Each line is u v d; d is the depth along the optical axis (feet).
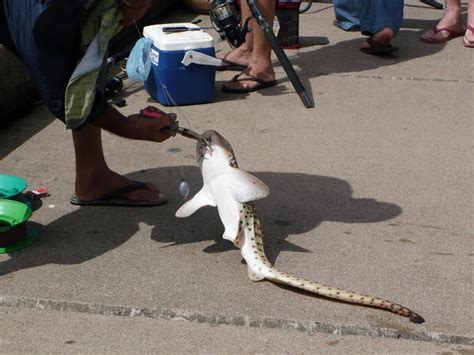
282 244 13.92
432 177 16.74
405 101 21.35
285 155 17.76
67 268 13.15
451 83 22.85
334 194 15.88
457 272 13.12
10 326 11.68
